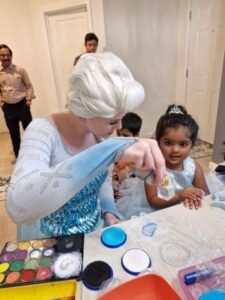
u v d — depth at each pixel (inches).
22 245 20.9
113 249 20.3
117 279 17.4
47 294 17.2
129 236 21.7
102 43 106.3
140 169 16.7
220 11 93.4
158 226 23.0
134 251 19.7
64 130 23.0
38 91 132.1
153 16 107.0
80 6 105.2
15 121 97.0
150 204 36.2
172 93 124.2
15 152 100.3
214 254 19.5
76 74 17.5
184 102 120.6
